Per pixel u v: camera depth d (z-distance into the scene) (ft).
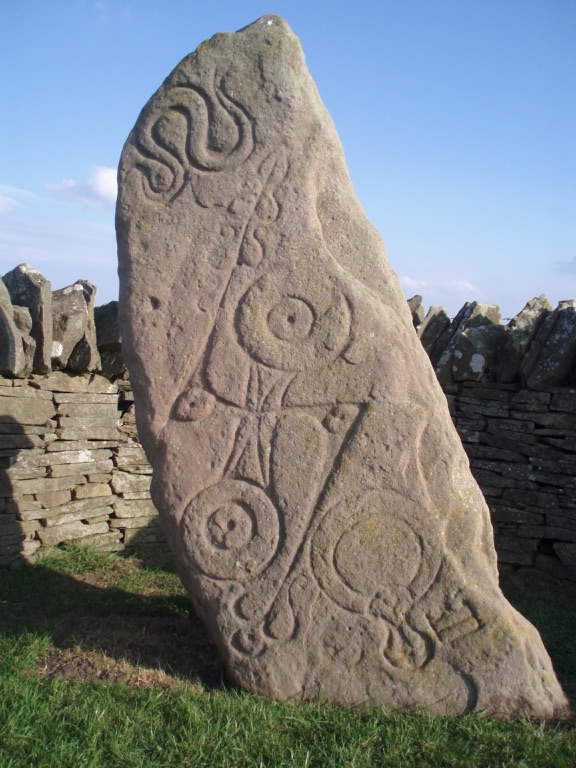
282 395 11.14
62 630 13.08
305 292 11.25
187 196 11.47
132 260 11.43
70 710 10.03
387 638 10.77
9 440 17.49
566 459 18.42
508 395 19.15
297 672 10.77
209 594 11.03
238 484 11.05
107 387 19.66
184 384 11.23
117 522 19.90
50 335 17.84
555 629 14.90
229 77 11.59
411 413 11.01
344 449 10.97
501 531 19.06
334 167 11.60
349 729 9.86
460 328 20.47
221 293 11.30
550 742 9.72
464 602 10.73
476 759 9.40
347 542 10.88
